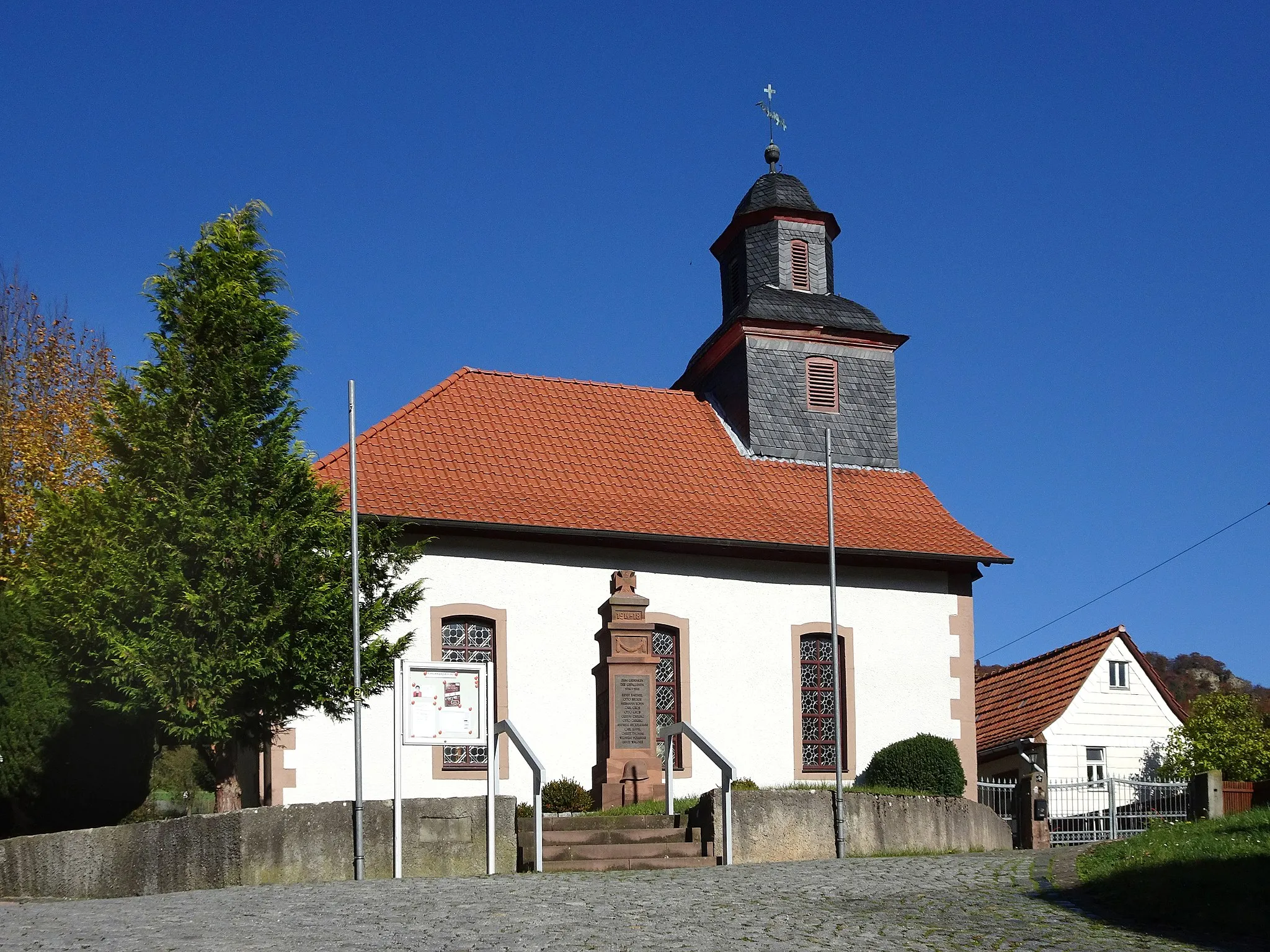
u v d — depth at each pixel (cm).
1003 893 1302
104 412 2044
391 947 1026
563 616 2542
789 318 3008
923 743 2339
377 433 2653
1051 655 3712
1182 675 6375
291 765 2323
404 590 2159
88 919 1216
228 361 2039
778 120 3288
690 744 2564
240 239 2114
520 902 1250
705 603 2642
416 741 1636
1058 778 3384
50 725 2083
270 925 1142
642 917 1160
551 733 2489
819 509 2825
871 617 2750
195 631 1927
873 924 1130
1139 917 1158
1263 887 1188
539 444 2769
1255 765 3111
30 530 2981
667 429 2952
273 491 2008
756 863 1684
